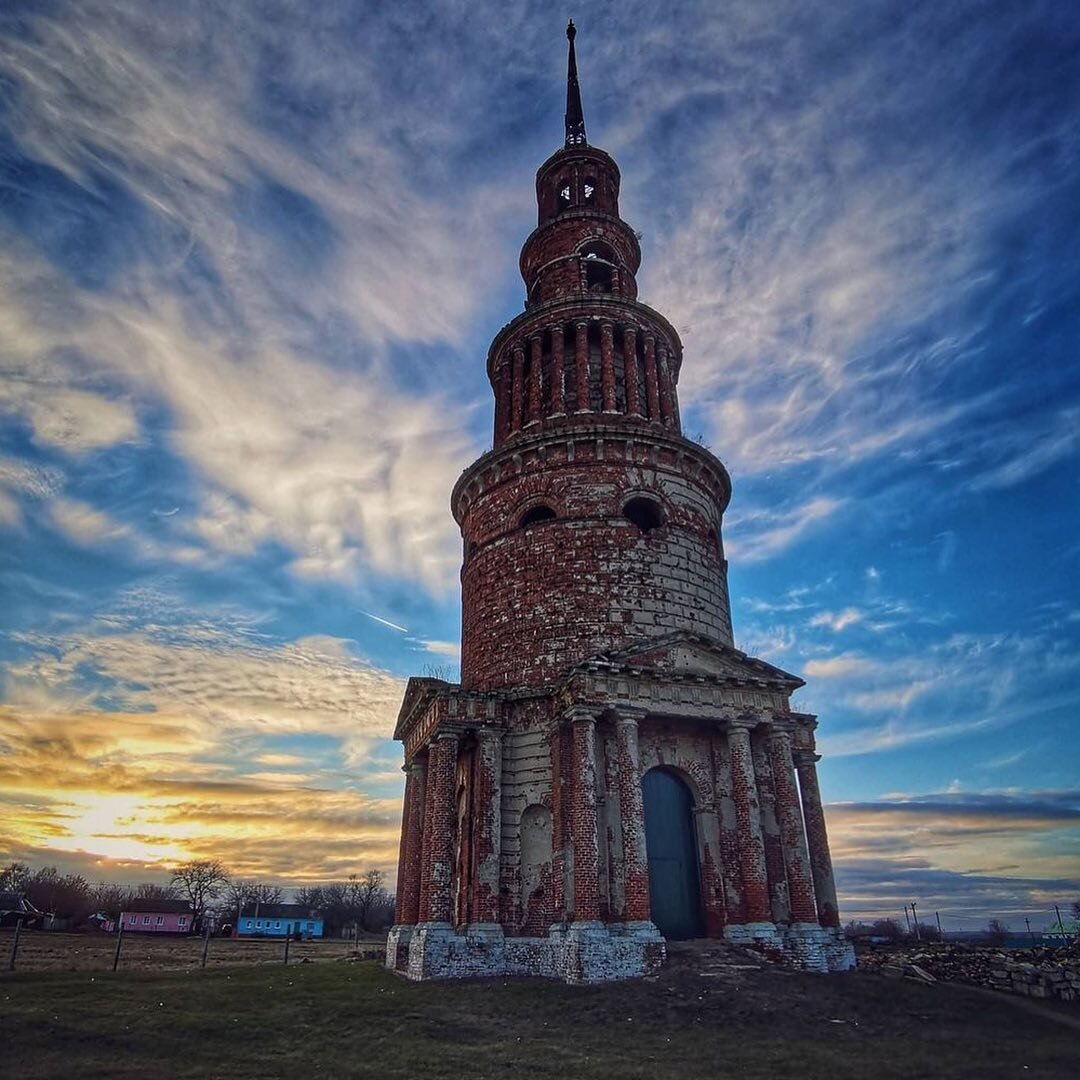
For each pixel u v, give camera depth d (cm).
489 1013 2119
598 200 4838
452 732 2998
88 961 4750
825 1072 1619
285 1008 2202
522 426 4016
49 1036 1864
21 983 2600
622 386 4053
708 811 2977
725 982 2328
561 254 4456
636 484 3569
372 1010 2156
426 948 2653
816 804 3059
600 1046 1825
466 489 3928
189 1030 1956
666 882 2889
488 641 3441
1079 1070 1648
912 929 6700
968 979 2616
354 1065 1670
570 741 2908
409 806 3578
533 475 3638
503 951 2697
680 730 3059
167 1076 1574
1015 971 2483
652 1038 1892
